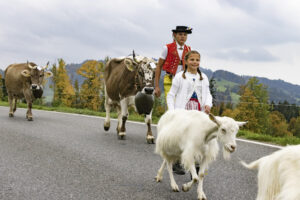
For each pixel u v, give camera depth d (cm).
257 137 837
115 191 445
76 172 526
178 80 497
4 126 952
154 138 763
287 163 256
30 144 720
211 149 408
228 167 564
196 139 395
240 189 455
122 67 825
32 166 554
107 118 910
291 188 246
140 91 736
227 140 361
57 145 717
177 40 608
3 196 419
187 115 423
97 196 426
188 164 398
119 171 534
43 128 940
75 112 1488
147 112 745
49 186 459
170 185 472
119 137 814
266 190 269
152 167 560
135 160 603
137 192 442
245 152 670
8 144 712
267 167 271
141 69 730
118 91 815
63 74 5959
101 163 580
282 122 4078
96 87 6066
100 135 853
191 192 444
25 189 446
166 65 607
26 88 1116
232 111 4797
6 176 498
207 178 505
